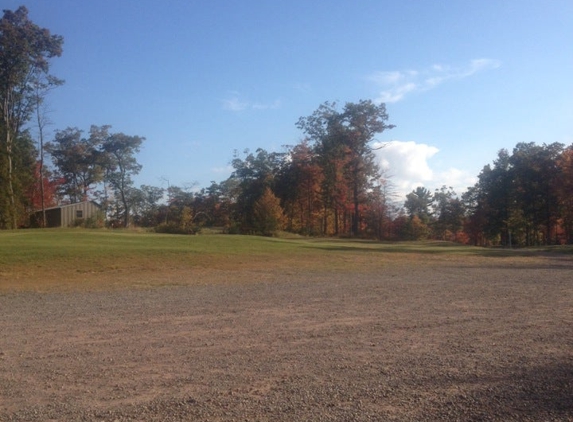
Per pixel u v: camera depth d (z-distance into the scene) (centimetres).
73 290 1680
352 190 7312
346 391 625
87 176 8631
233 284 1830
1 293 1616
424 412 556
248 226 6162
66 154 8475
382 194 7312
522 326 1012
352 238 6800
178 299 1427
